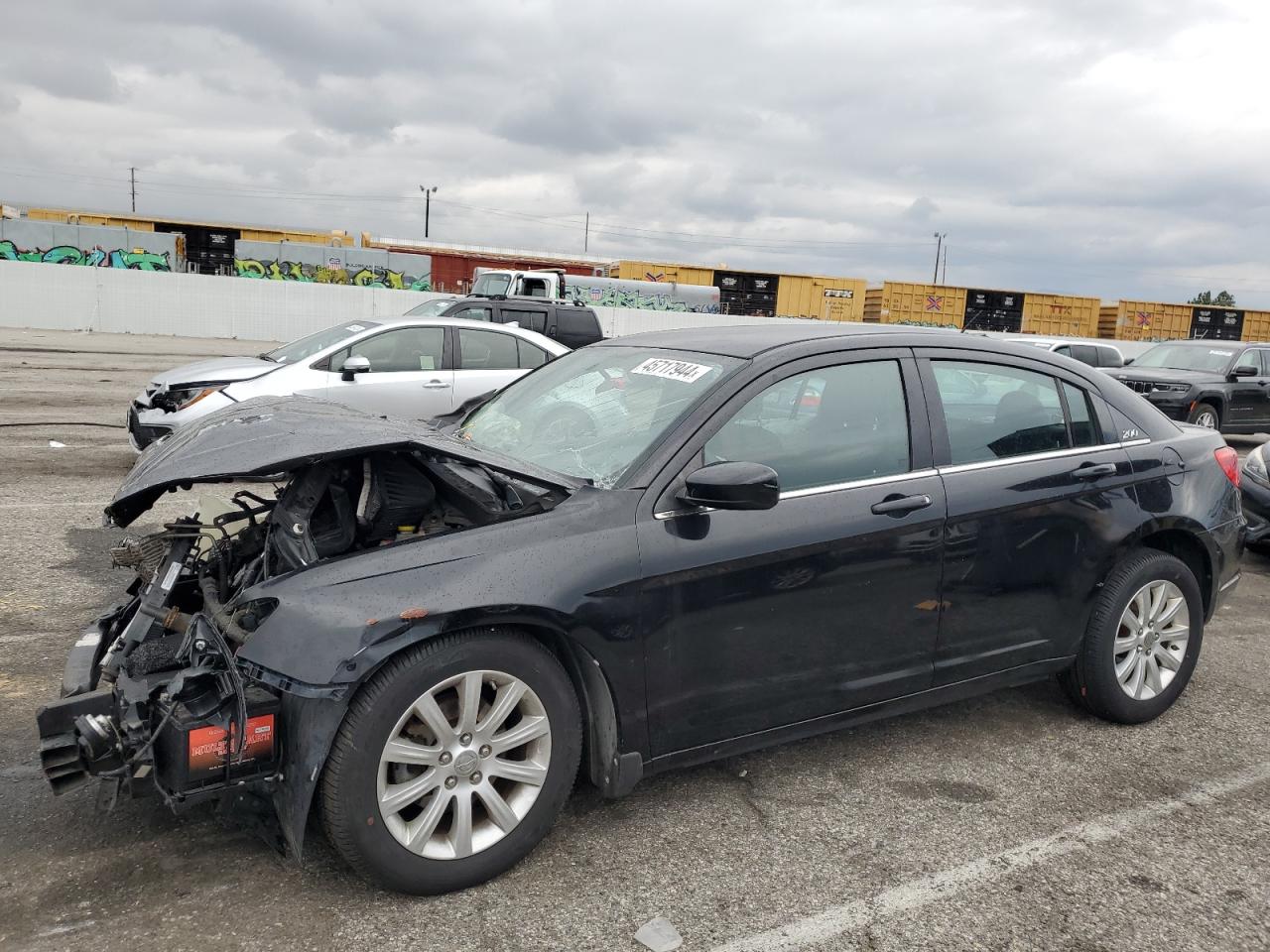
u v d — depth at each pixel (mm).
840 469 3373
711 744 3145
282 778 2635
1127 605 3980
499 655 2752
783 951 2564
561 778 2902
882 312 38312
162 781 2574
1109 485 3922
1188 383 13711
